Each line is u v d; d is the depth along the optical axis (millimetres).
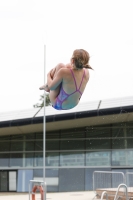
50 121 57188
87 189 57500
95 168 58906
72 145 61000
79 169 59156
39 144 61906
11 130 60719
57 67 8375
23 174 60812
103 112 55469
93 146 60312
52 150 61312
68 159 60344
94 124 60719
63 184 58406
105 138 60281
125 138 59531
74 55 7961
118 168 58344
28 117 57781
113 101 57969
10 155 62281
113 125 60656
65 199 39281
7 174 61562
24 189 59844
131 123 59781
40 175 60062
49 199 40000
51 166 60281
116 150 59250
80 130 61594
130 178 44375
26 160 61531
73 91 8328
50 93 8797
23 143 62562
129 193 29797
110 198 32781
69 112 56594
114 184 42438
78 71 8203
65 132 61938
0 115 61156
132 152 58625
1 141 63469
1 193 56906
